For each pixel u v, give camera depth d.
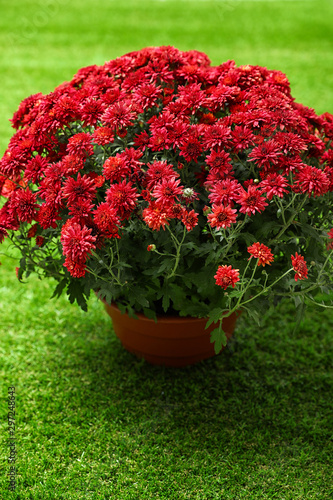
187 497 2.42
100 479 2.50
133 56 2.91
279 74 2.77
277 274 2.56
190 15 11.32
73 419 2.79
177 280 2.63
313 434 2.71
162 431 2.72
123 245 2.48
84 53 8.70
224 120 2.40
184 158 2.48
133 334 2.92
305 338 3.36
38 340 3.35
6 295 3.74
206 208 2.24
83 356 3.22
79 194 2.26
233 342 3.29
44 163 2.45
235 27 10.43
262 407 2.86
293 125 2.37
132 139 2.61
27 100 2.79
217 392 2.93
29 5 11.62
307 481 2.49
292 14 11.50
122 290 2.61
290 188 2.46
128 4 12.32
